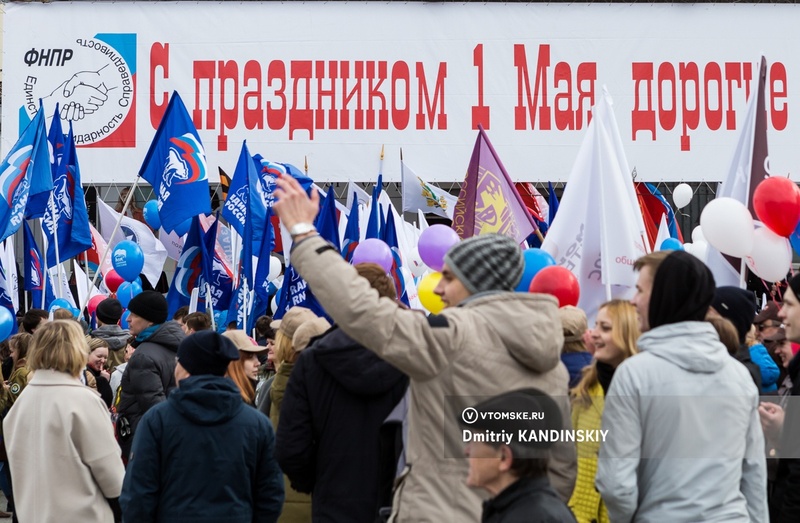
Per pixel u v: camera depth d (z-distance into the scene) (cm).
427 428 358
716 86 1803
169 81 1780
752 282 1188
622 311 446
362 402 456
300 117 1777
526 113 1786
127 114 1775
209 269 1124
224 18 1784
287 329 568
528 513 296
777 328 678
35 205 1102
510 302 363
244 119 1777
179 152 1111
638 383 379
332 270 349
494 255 374
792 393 445
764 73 744
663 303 386
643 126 1797
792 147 1797
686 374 379
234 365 637
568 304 572
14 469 535
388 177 1778
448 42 1786
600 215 689
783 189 662
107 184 1783
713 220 659
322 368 458
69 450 525
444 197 1628
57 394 530
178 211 1104
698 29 1803
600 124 706
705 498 373
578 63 1794
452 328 352
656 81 1803
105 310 917
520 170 1784
